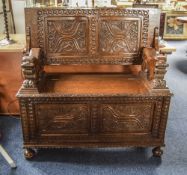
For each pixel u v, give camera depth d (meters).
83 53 2.16
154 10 2.12
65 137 1.94
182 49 5.37
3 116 2.56
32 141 1.93
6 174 1.82
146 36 2.16
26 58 1.78
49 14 2.08
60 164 1.92
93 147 1.95
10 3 2.86
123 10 2.10
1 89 2.45
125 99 1.83
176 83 3.54
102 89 1.92
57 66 2.31
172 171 1.88
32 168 1.88
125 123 1.92
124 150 2.10
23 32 3.00
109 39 2.15
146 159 2.00
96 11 2.09
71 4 2.80
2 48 2.21
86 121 1.90
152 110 1.89
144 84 2.02
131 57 2.19
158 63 1.80
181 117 2.64
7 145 2.12
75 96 1.80
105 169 1.88
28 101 1.80
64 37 2.12
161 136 1.95
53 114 1.87
